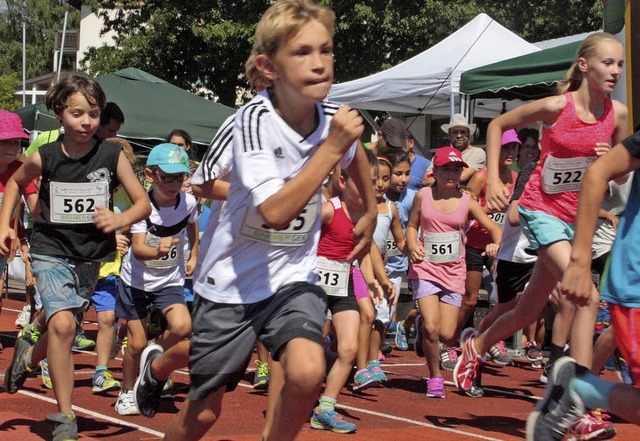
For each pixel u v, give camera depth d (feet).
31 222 28.37
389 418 19.36
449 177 22.57
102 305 21.72
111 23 107.86
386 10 85.87
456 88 41.60
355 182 12.53
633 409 12.23
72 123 15.29
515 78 35.55
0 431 16.07
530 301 18.02
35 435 15.84
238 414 19.08
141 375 14.49
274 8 10.37
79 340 30.55
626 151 11.95
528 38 86.12
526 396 22.95
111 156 15.79
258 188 10.12
